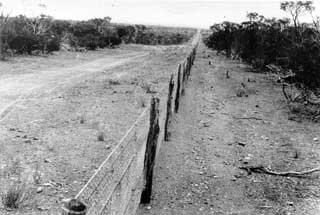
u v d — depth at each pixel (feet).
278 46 80.38
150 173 19.76
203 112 43.62
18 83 50.83
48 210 18.07
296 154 29.50
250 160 28.53
